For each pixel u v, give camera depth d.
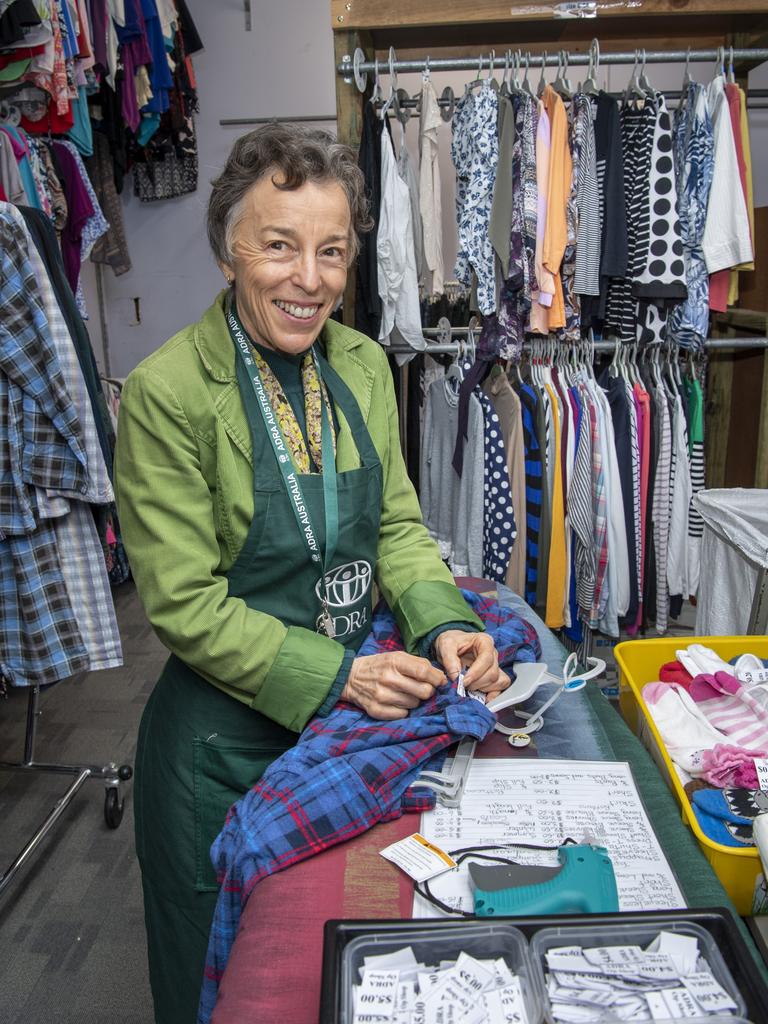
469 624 1.04
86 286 4.38
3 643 1.74
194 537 0.92
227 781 1.02
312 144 0.87
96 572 1.83
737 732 0.99
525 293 2.32
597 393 2.44
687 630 3.07
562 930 0.55
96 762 2.39
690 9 2.21
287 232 0.87
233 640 0.90
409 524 1.16
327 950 0.54
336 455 1.02
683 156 2.39
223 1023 0.60
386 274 2.40
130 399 0.91
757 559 1.49
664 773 0.93
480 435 2.42
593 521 2.44
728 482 3.14
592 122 2.31
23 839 2.07
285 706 0.92
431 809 0.81
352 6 2.25
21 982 1.63
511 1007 0.51
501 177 2.26
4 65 2.45
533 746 0.93
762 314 2.65
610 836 0.77
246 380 0.96
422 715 0.90
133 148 3.96
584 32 2.62
